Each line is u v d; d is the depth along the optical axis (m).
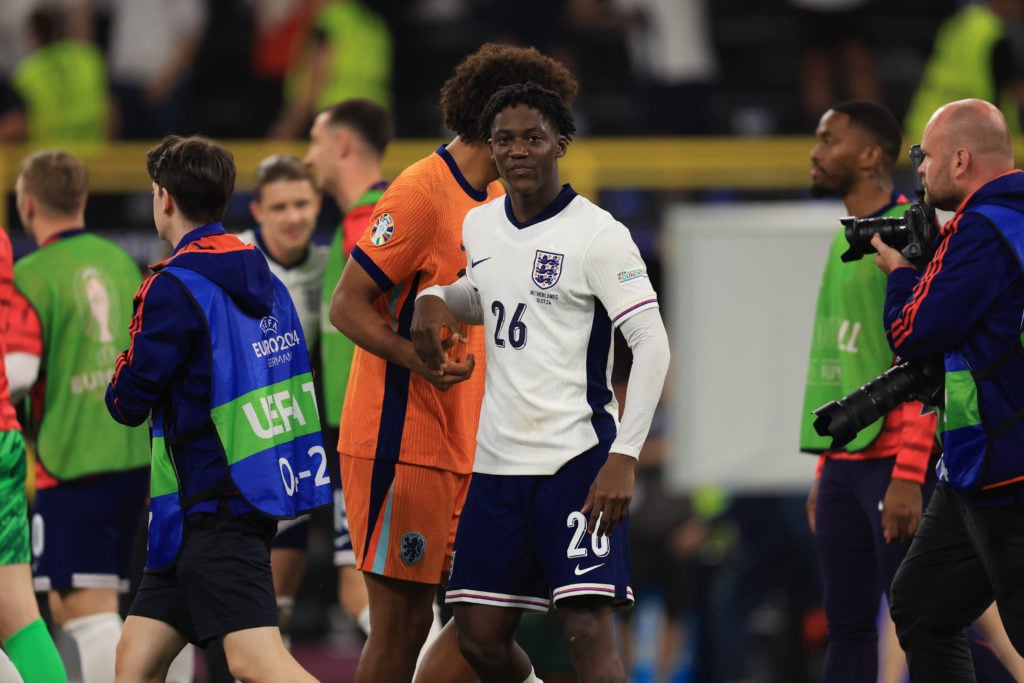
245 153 35.41
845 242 18.19
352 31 38.47
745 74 39.09
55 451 19.12
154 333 14.22
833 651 18.27
